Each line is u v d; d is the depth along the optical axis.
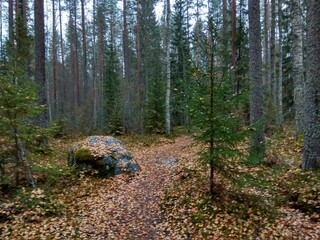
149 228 5.65
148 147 16.31
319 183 5.75
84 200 7.09
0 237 4.86
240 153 5.59
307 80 6.69
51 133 8.08
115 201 7.18
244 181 5.62
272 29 17.62
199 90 5.67
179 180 7.85
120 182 8.74
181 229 5.39
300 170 6.65
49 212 5.95
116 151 10.15
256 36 8.98
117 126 21.33
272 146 9.88
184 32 28.97
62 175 8.60
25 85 7.10
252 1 8.98
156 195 7.45
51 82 42.59
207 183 6.84
